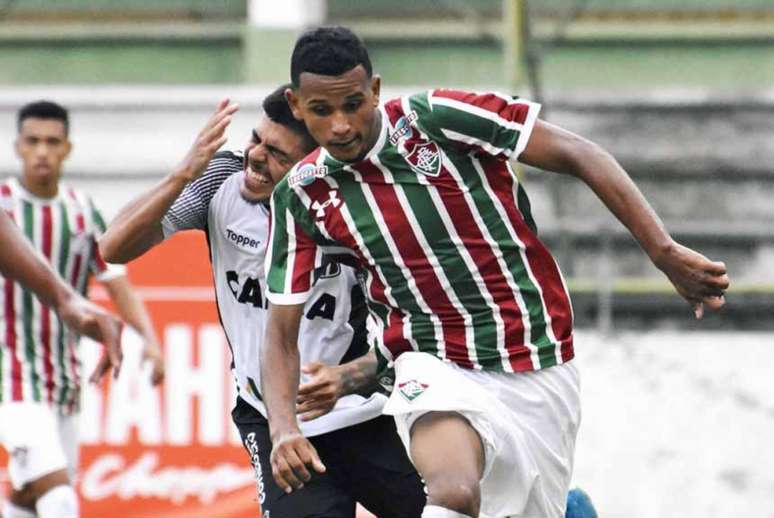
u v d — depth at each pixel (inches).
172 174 670.5
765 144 1772.9
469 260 597.9
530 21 1790.1
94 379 832.3
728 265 1622.8
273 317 633.0
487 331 604.4
